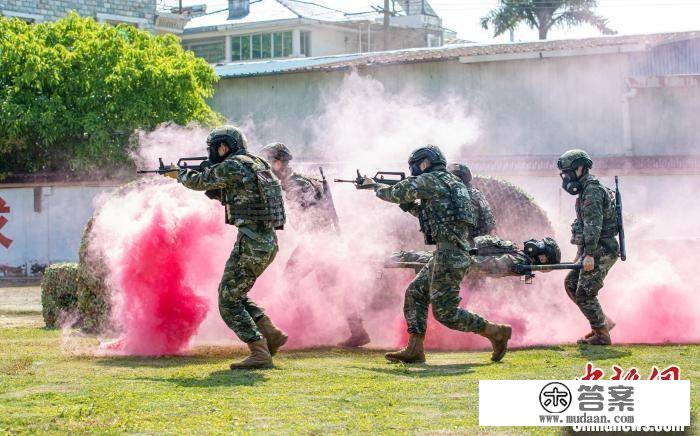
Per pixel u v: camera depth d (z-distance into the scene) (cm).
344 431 527
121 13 3288
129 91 2297
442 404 599
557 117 2381
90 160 2281
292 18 4312
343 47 4562
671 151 2288
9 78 2300
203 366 770
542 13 4538
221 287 756
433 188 793
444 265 791
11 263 2333
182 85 2344
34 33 2358
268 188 762
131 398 615
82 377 702
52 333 1042
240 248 755
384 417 562
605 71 2334
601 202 909
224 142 770
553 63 2380
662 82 2238
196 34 4497
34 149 2380
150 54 2391
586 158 920
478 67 2459
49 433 523
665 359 797
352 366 771
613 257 920
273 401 607
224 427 535
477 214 941
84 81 2288
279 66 2897
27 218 2338
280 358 839
